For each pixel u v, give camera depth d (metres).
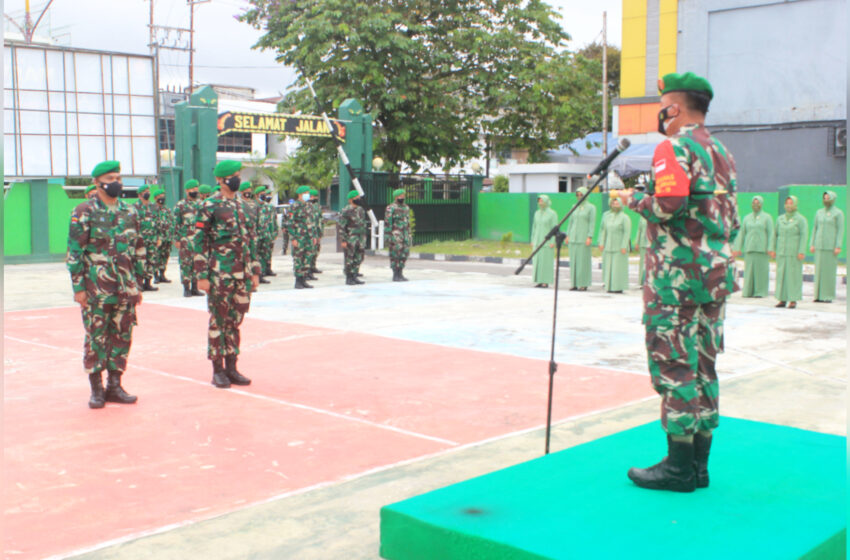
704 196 3.57
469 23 28.31
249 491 4.62
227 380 7.22
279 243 30.98
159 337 9.86
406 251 16.89
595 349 9.19
